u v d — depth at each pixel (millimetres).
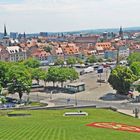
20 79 179000
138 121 117875
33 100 190500
